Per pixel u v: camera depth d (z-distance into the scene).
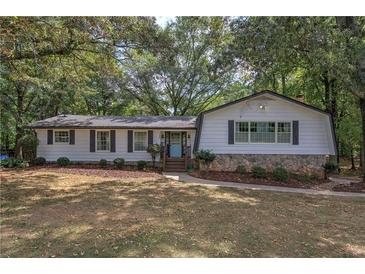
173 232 6.34
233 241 5.89
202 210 8.41
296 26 11.82
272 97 17.14
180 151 20.09
